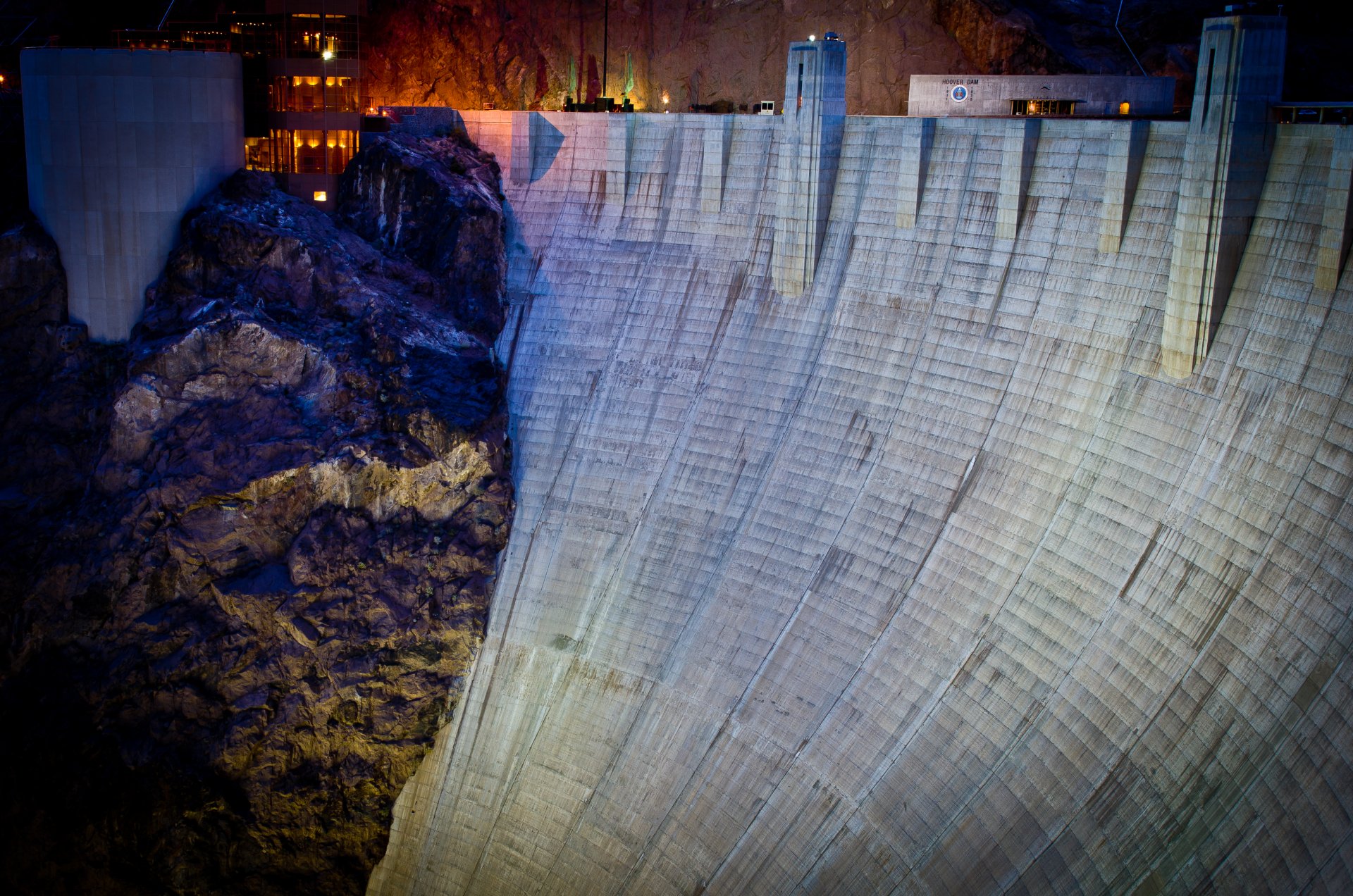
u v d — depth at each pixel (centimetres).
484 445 8719
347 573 8500
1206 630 5772
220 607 8525
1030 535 6794
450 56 11638
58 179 9512
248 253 9350
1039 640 6500
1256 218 6166
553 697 8200
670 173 9488
